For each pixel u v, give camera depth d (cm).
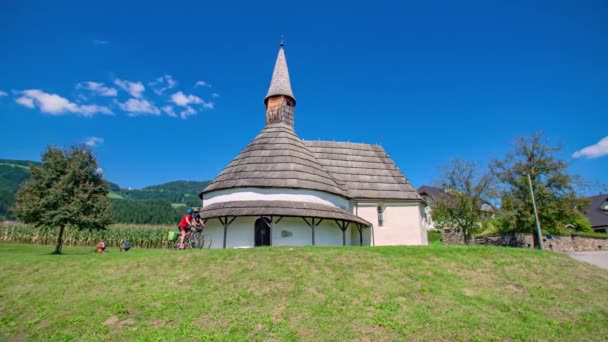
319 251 1706
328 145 3444
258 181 2530
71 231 4894
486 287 1454
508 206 4075
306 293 1261
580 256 3134
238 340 996
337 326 1073
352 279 1402
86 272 1562
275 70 3403
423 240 3195
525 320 1202
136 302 1232
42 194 2848
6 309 1303
